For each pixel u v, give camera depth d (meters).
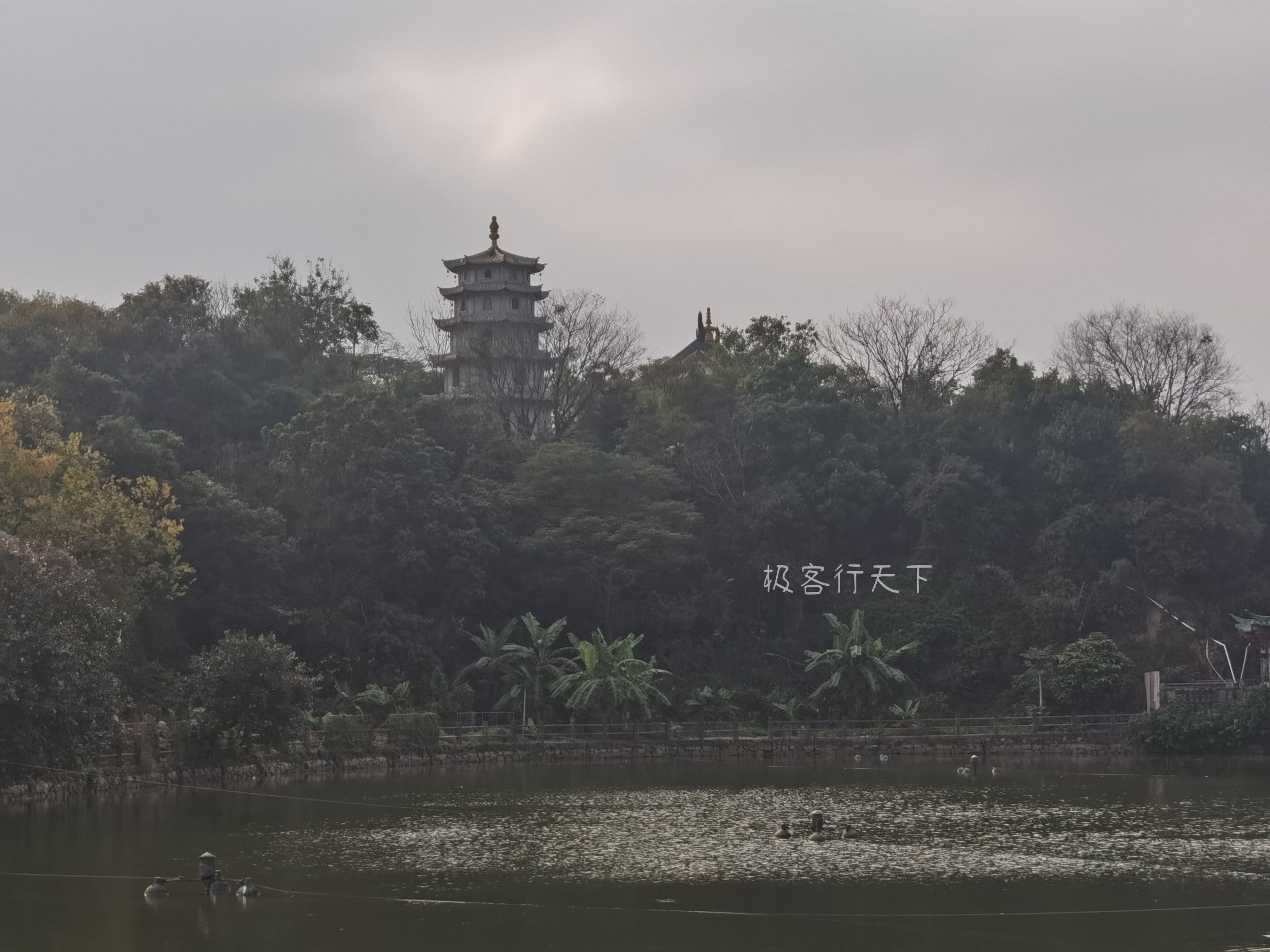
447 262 113.62
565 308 102.81
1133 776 63.41
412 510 78.06
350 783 57.91
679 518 85.75
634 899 32.81
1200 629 87.62
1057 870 36.84
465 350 107.62
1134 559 90.50
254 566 73.12
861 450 94.81
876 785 58.38
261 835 41.75
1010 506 93.75
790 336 113.25
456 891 33.59
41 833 40.91
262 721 55.81
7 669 43.41
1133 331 105.75
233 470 80.81
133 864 36.25
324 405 80.25
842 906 32.22
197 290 102.25
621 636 85.75
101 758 50.81
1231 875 36.12
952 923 30.62
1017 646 86.56
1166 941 29.05
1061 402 97.12
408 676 73.88
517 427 100.25
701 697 81.06
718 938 29.11
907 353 107.88
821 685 80.81
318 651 72.69
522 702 74.19
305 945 28.16
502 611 82.75
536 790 55.72
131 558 58.03
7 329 88.69
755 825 44.94
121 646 57.78
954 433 97.19
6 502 54.34
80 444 68.06
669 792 55.16
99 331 89.62
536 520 85.44
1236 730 75.31
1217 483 91.38
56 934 28.86
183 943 28.19
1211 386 104.56
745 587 91.31
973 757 66.44
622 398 99.94
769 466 95.62
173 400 85.56
